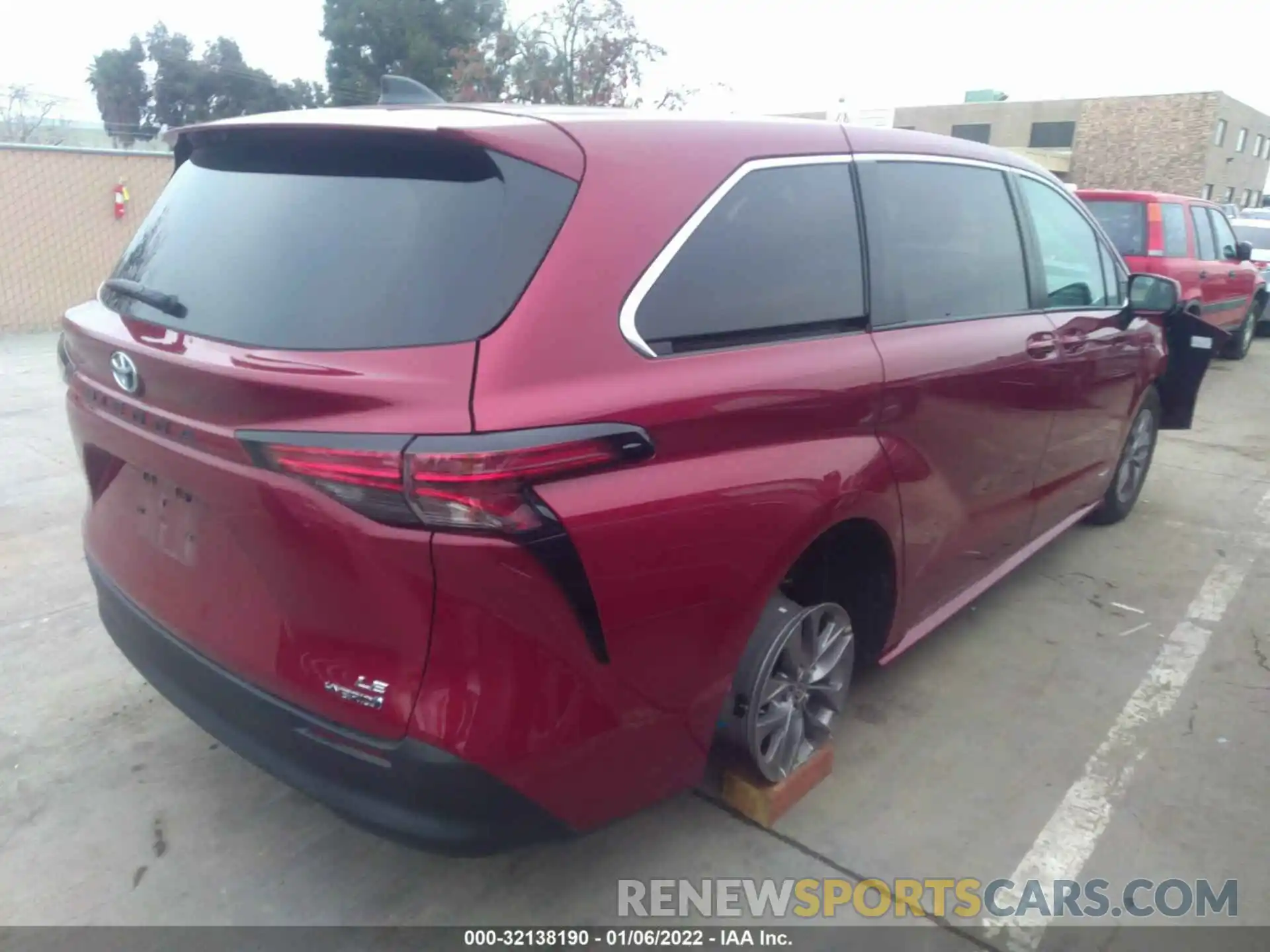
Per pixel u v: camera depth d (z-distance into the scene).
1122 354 4.57
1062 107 55.75
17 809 2.96
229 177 2.54
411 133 2.16
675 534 2.20
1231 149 56.03
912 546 3.13
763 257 2.57
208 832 2.90
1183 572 4.93
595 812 2.27
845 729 3.46
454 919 2.60
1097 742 3.43
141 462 2.41
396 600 1.97
